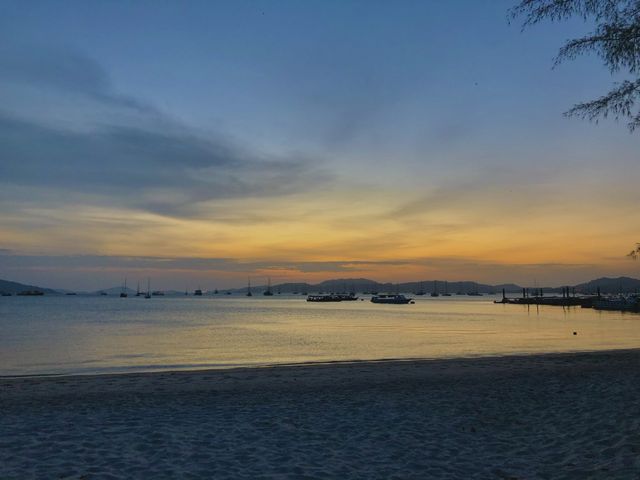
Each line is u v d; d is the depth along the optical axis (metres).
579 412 9.75
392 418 10.23
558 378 14.80
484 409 10.84
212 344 34.88
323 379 16.47
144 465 7.11
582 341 36.28
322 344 34.66
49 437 8.62
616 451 7.15
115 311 100.12
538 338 39.22
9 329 49.28
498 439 8.56
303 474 6.82
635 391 11.02
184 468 7.00
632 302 103.88
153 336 41.78
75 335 42.41
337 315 89.25
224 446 8.16
